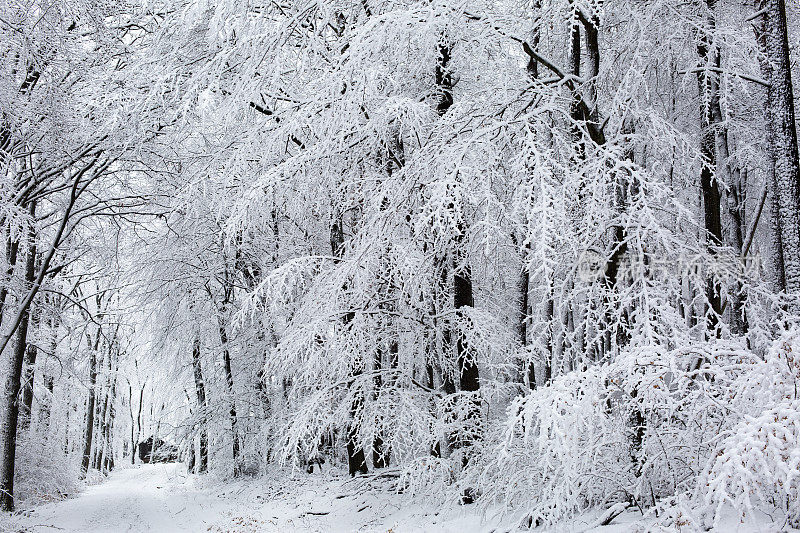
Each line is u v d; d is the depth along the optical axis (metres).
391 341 9.03
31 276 13.92
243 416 17.36
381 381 8.95
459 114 6.67
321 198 8.59
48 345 17.33
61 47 11.11
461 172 5.82
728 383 4.38
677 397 4.81
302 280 8.29
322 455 16.38
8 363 14.80
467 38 6.84
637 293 5.05
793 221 5.33
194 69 9.29
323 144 7.62
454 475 7.64
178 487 18.56
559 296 6.11
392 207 7.33
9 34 10.31
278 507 11.84
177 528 12.15
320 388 8.38
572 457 4.45
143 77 9.38
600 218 5.54
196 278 16.02
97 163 12.37
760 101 8.21
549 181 5.43
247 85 8.08
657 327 5.00
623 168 5.83
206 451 21.45
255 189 7.66
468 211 7.41
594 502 5.53
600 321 5.71
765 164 8.81
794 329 3.81
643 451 4.84
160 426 19.78
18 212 10.15
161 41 9.94
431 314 8.95
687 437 4.64
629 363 4.20
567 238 5.25
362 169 9.37
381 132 7.88
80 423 25.95
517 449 5.74
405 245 7.68
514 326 11.07
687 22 6.38
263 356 16.64
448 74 8.71
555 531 5.05
